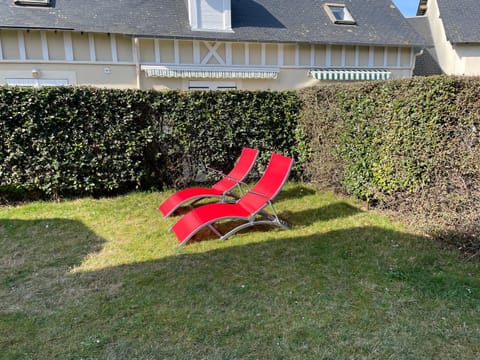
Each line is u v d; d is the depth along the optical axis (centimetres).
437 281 467
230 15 1812
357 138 809
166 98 967
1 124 842
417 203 660
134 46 1706
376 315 395
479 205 547
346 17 2148
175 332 370
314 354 335
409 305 413
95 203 892
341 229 677
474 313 394
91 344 351
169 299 436
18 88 843
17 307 423
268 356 332
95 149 927
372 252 567
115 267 532
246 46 1855
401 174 684
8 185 879
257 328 375
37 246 620
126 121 931
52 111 873
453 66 2239
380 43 2005
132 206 866
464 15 2325
